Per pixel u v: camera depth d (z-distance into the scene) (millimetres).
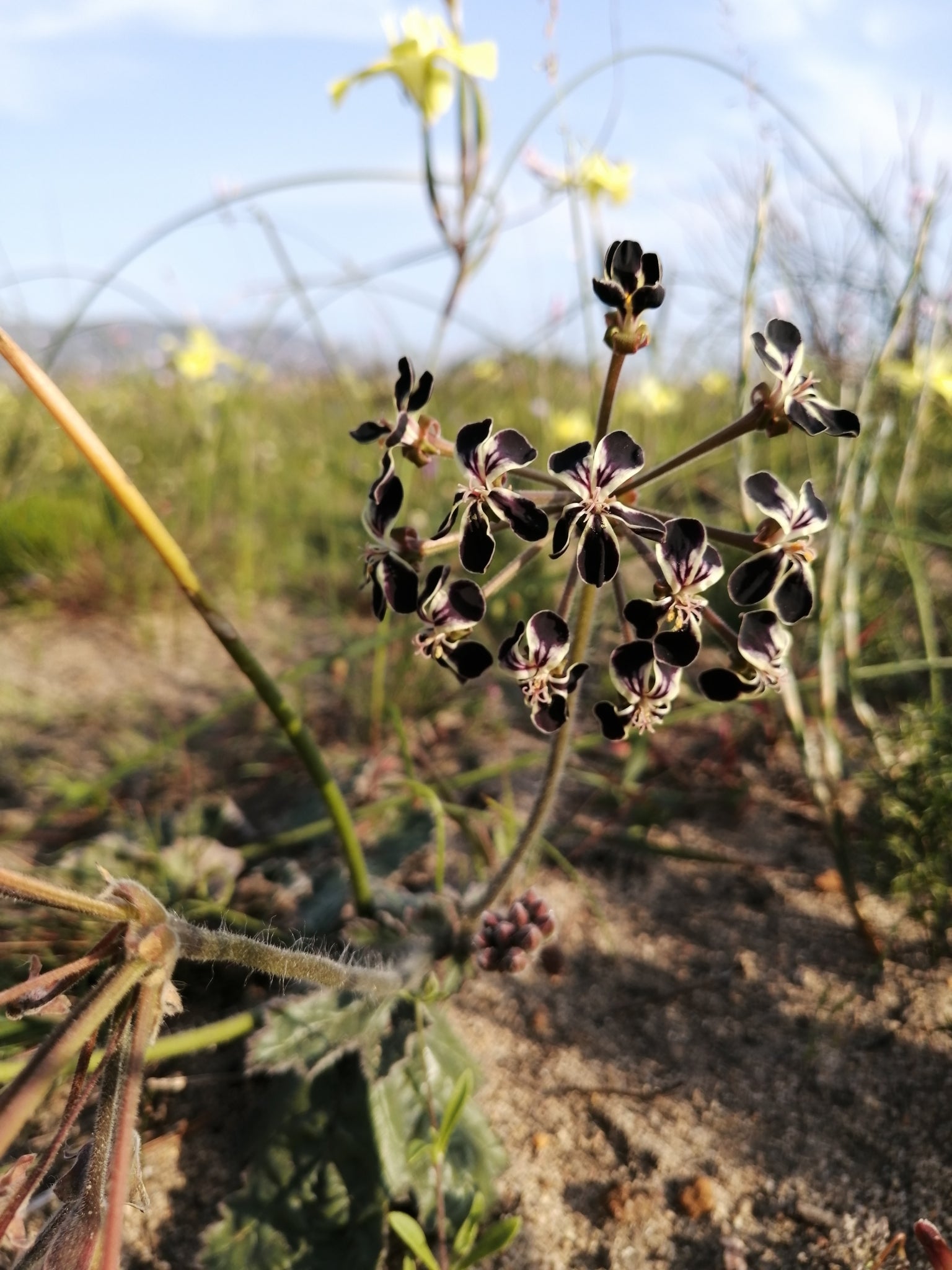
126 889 127
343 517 520
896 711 326
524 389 552
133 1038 120
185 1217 196
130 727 375
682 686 343
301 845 293
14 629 459
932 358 330
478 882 250
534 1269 184
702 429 514
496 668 372
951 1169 191
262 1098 212
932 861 236
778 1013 230
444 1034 212
